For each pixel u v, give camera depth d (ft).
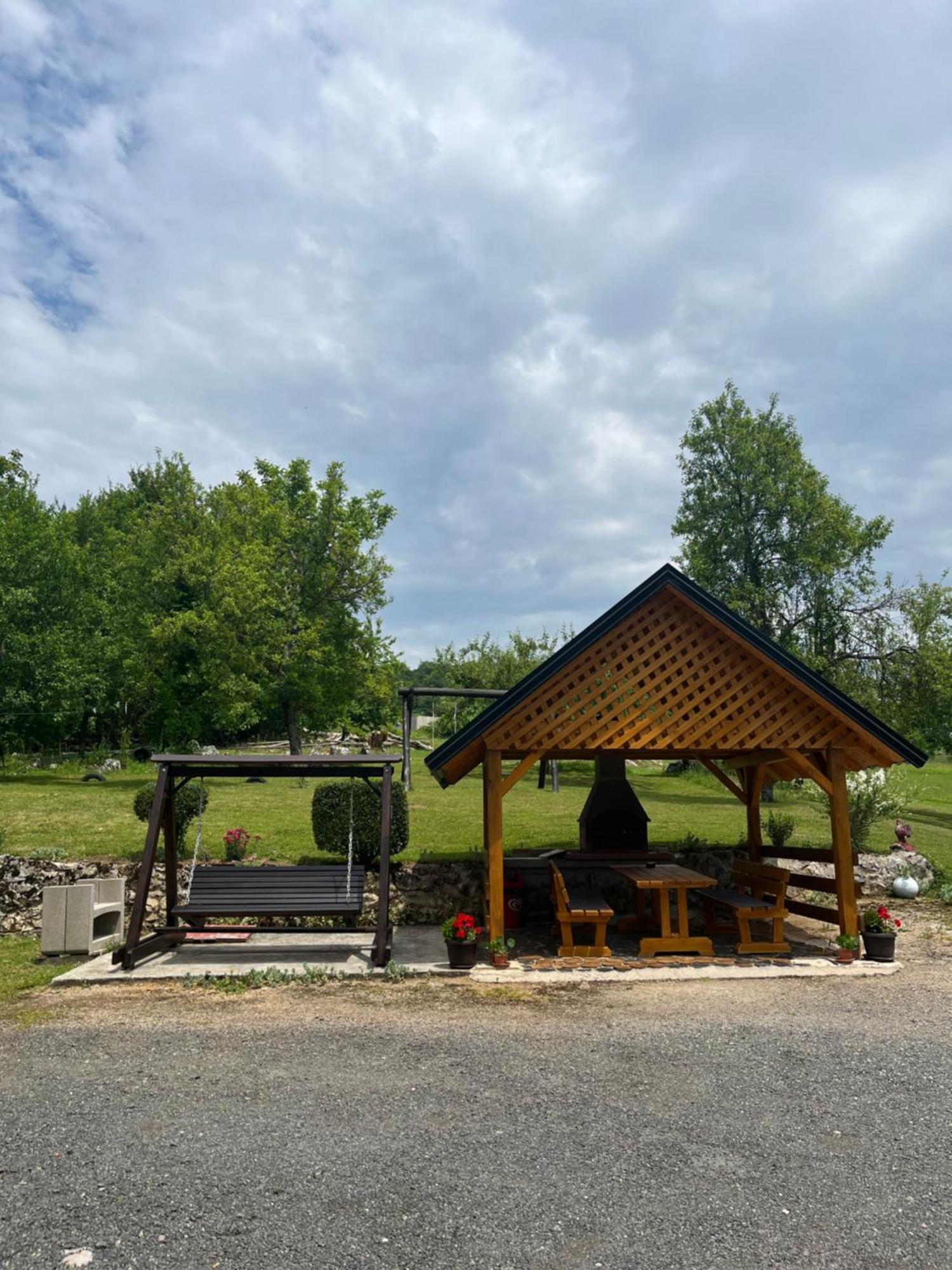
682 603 33.45
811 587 104.37
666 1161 14.79
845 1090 18.34
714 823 58.85
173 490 181.88
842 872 31.73
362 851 39.06
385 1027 22.98
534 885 38.99
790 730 32.27
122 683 114.21
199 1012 24.48
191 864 39.32
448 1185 13.85
